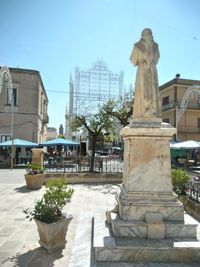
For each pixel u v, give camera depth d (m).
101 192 11.12
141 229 4.28
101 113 16.47
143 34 5.28
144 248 3.89
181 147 19.39
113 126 17.14
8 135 25.75
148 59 5.10
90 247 4.32
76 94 24.42
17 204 8.56
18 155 25.50
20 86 26.19
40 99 28.75
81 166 16.52
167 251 3.90
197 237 4.30
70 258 4.16
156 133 4.71
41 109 30.16
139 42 5.19
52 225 4.62
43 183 12.99
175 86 32.78
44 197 4.97
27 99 26.34
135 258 3.88
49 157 20.52
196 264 3.85
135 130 4.70
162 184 4.70
